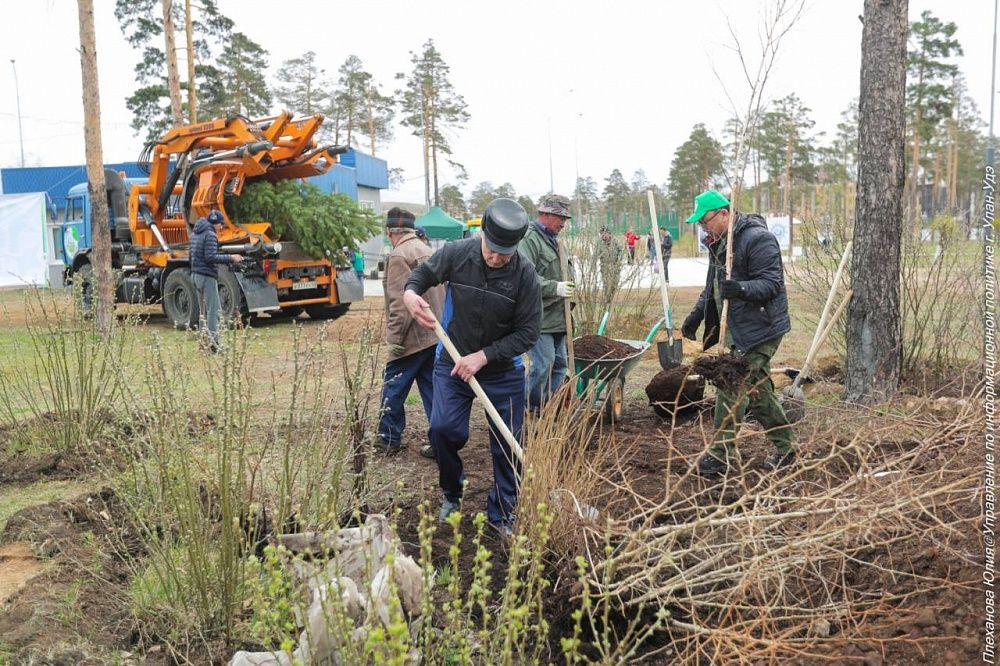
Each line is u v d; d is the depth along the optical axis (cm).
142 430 461
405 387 590
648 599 317
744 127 488
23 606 343
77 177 3328
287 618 280
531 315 416
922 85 3881
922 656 274
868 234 664
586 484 388
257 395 701
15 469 545
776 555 292
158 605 341
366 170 3372
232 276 1327
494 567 386
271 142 1289
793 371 589
